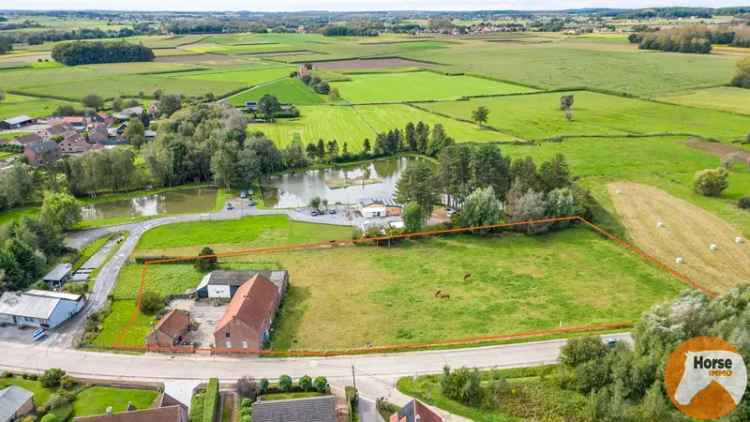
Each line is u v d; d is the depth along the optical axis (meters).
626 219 124.50
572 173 154.50
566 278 100.12
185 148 162.50
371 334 83.69
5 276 94.94
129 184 156.25
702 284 96.69
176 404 65.00
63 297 88.81
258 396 69.88
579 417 64.94
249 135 182.50
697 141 184.12
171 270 105.00
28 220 108.81
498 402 67.88
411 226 119.25
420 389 70.81
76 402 68.94
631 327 83.25
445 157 136.25
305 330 85.00
